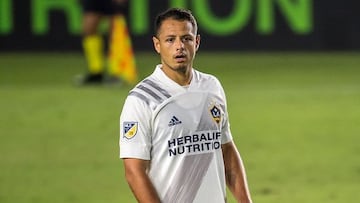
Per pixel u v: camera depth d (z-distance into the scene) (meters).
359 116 29.59
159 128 11.63
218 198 11.84
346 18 47.28
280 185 20.94
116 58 37.12
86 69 41.53
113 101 32.34
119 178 21.75
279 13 46.97
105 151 24.58
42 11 45.31
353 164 23.11
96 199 19.89
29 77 39.06
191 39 11.71
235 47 46.75
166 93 11.68
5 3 44.94
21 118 29.14
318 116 29.58
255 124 28.19
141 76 39.31
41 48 45.56
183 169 11.66
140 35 45.69
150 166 11.79
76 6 45.47
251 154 24.16
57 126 27.84
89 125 27.98
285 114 29.86
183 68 11.66
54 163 23.27
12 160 23.62
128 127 11.66
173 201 11.73
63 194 20.33
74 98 33.09
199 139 11.69
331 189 20.58
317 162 23.31
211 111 11.79
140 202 11.66
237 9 46.62
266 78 38.88
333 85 36.81
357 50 47.38
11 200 19.88
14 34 45.25
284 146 25.19
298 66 42.84
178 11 11.72
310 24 47.16
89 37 37.12
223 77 39.09
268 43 46.97
